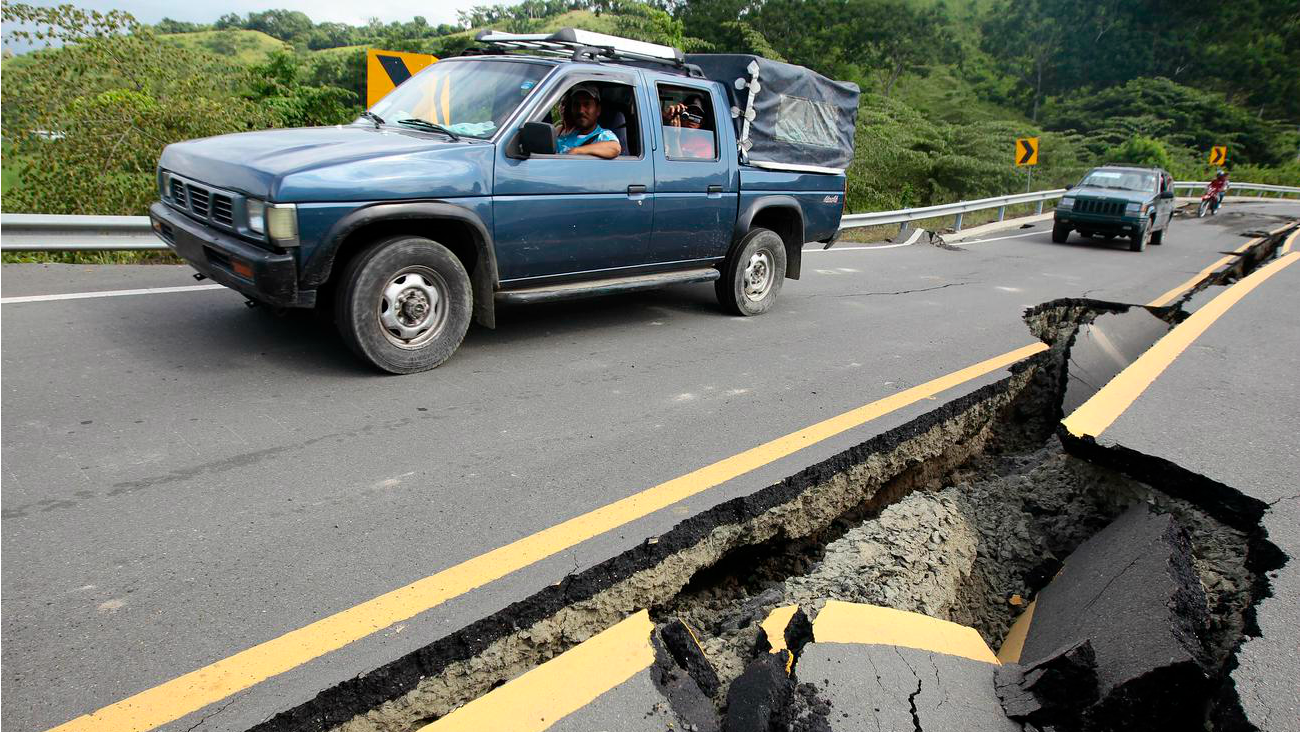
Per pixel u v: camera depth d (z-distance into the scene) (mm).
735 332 6055
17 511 2768
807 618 2658
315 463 3318
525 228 4629
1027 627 3141
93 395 3762
